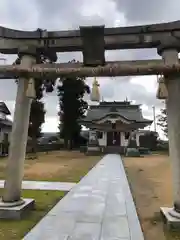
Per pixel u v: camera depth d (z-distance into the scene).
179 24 4.55
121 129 29.64
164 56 4.65
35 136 26.66
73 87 34.69
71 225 4.27
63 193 7.16
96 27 4.68
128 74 4.69
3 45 5.07
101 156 23.84
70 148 34.81
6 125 25.78
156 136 36.00
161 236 3.97
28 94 4.82
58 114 36.34
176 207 4.44
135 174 11.47
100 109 34.50
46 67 4.95
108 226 4.24
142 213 5.25
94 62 4.79
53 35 4.98
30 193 7.14
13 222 4.49
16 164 4.98
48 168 13.70
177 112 4.51
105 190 7.43
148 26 4.70
